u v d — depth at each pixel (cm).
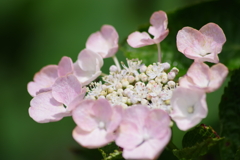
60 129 71
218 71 50
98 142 49
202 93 49
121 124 49
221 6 59
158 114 48
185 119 49
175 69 54
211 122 66
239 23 59
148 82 54
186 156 51
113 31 57
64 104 53
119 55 69
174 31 60
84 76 56
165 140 48
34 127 71
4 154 70
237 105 53
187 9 59
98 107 49
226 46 59
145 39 54
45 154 70
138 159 48
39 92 54
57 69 56
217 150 55
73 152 57
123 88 54
